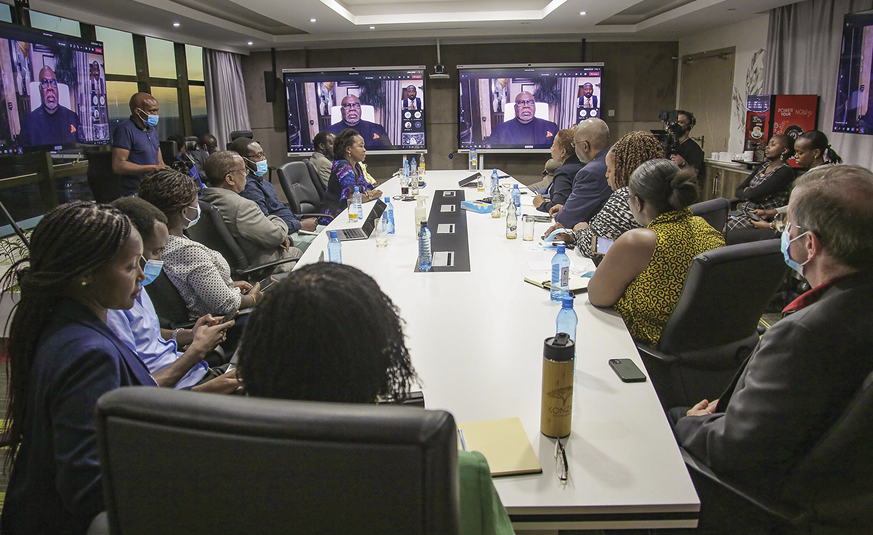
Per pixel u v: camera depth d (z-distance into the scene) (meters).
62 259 1.01
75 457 0.89
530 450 1.12
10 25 3.75
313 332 0.59
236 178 3.17
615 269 1.81
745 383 1.11
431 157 8.77
